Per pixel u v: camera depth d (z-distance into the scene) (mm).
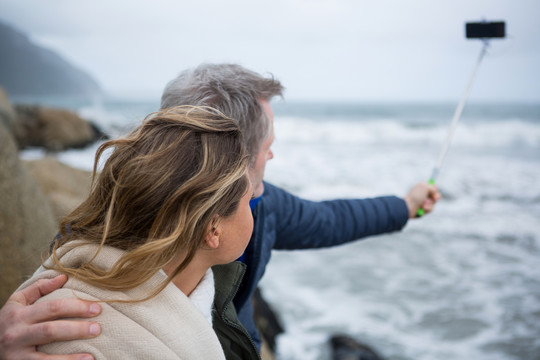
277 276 6227
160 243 843
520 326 4910
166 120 935
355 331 4820
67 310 859
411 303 5445
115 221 914
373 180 13242
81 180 4984
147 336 863
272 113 1521
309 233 1778
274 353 4148
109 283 878
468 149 20609
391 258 6887
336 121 36625
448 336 4750
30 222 2508
